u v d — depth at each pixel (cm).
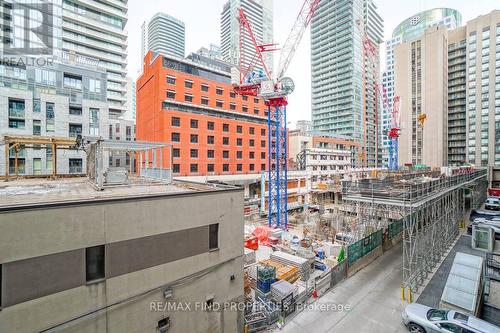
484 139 7238
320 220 3478
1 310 664
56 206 741
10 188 1329
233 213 1223
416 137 8456
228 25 16450
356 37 11831
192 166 4628
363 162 9675
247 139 5478
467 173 3584
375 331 1362
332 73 12312
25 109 3547
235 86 4334
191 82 4816
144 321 917
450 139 8669
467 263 1670
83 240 788
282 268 1922
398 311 1535
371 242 2320
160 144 1525
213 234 1155
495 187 6438
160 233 956
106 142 1345
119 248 859
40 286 717
